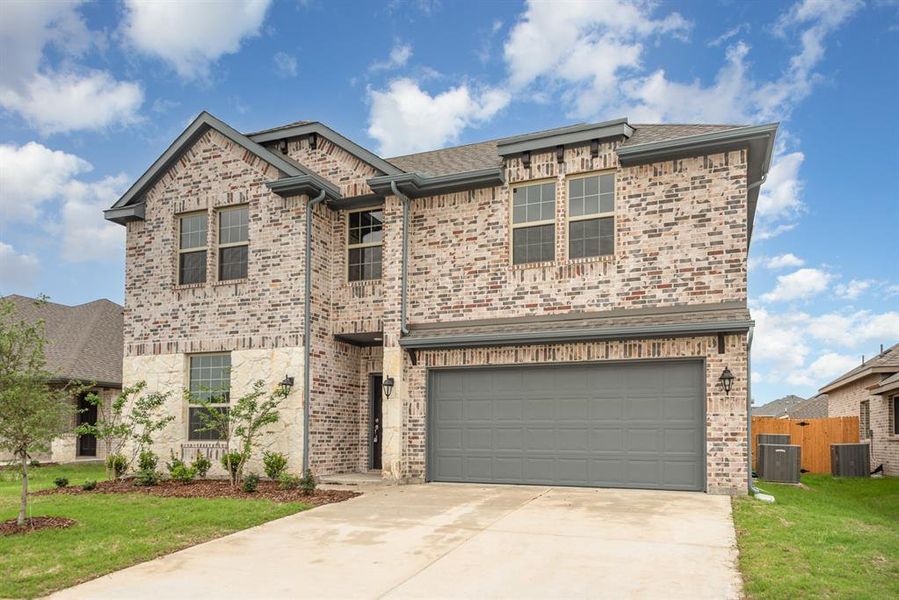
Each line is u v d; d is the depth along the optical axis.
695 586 6.66
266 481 14.11
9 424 9.43
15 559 7.90
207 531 9.44
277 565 7.79
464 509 10.77
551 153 13.77
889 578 6.78
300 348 14.59
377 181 14.50
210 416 15.52
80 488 13.60
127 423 15.11
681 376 12.33
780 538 8.42
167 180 16.53
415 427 14.17
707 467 11.84
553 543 8.45
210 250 15.90
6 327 10.65
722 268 12.23
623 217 13.02
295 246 14.94
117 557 8.03
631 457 12.55
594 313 13.05
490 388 13.83
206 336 15.61
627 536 8.70
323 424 14.93
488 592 6.65
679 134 13.13
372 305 15.22
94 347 25.42
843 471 18.38
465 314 14.17
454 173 14.20
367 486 13.64
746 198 12.33
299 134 15.97
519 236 14.04
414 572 7.40
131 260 16.78
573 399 13.12
